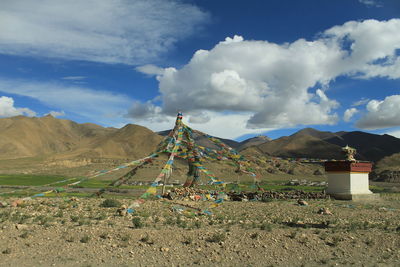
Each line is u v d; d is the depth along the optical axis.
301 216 22.00
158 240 14.26
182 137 36.56
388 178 109.38
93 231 15.43
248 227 17.12
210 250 13.24
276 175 118.50
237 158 38.38
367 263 12.38
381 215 23.02
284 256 12.89
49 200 30.27
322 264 12.27
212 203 29.11
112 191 51.03
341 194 35.00
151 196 31.83
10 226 16.19
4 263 11.60
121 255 12.62
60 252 12.75
